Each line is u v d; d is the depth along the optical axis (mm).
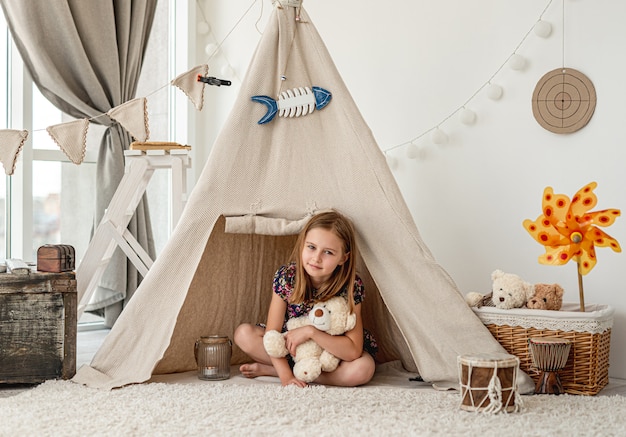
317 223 2223
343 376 2191
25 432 1620
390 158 3064
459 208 2867
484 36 2797
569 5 2592
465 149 2852
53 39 3143
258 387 2135
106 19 3275
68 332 2238
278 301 2316
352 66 3193
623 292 2465
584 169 2562
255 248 2574
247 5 3586
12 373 2182
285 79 2432
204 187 2295
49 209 3352
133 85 3451
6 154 2432
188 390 2059
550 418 1777
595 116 2537
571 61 2590
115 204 2658
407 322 2223
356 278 2279
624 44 2477
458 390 2133
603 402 1974
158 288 2250
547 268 2637
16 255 3223
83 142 2477
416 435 1603
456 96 2869
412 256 2236
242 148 2359
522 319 2199
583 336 2133
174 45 3787
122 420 1719
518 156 2717
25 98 3205
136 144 2740
